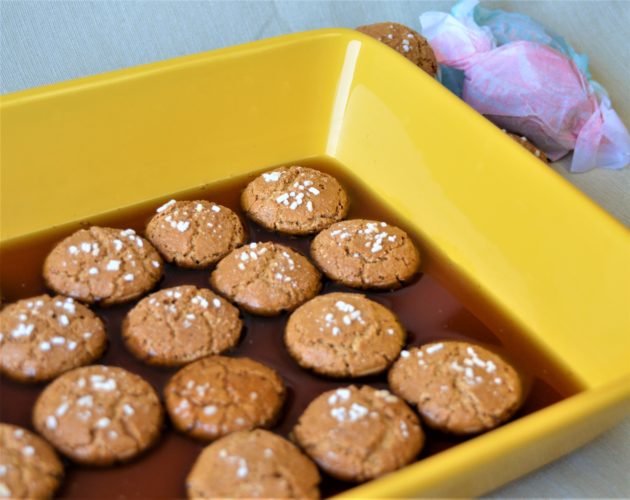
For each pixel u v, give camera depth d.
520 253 0.42
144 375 0.37
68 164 0.44
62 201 0.44
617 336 0.38
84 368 0.36
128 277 0.40
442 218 0.45
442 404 0.36
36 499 0.32
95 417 0.34
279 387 0.37
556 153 0.54
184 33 0.56
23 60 0.53
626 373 0.35
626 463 0.38
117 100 0.44
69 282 0.40
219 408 0.35
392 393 0.37
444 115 0.45
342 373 0.38
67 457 0.34
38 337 0.37
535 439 0.33
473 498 0.35
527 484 0.37
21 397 0.36
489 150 0.43
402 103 0.46
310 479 0.33
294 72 0.48
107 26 0.55
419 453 0.35
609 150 0.53
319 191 0.45
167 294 0.39
